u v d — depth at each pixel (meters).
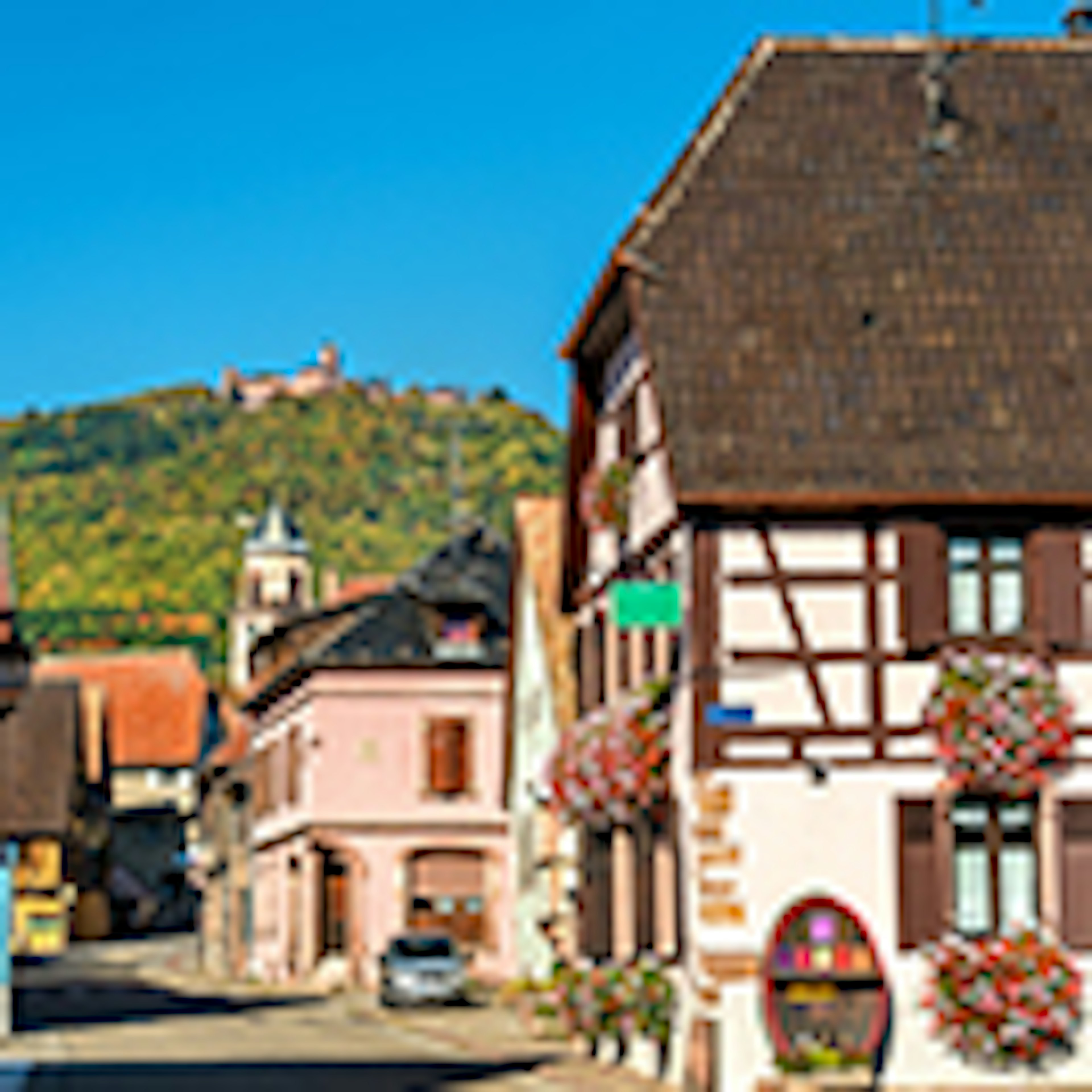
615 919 29.45
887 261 26.20
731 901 24.39
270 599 123.81
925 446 24.86
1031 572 24.94
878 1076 24.28
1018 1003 24.05
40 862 85.62
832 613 24.67
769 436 24.80
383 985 44.69
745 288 25.83
